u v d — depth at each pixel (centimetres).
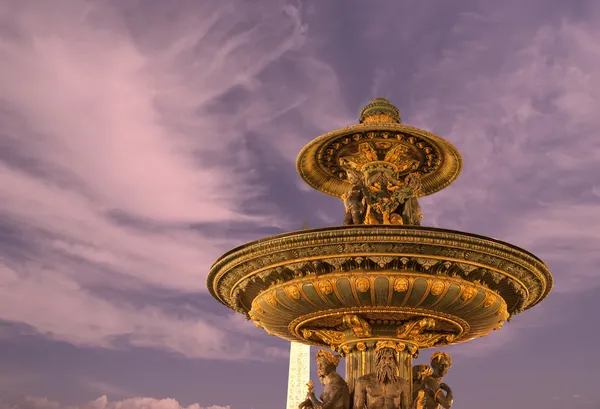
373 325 1250
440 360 1303
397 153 1459
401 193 1391
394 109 1493
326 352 1274
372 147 1459
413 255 1098
